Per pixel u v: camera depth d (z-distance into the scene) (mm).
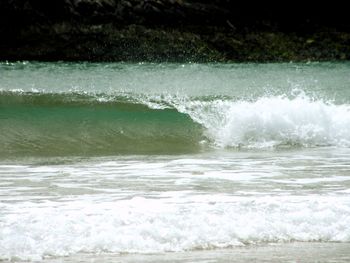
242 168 31984
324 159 35250
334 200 23922
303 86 65125
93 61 102812
